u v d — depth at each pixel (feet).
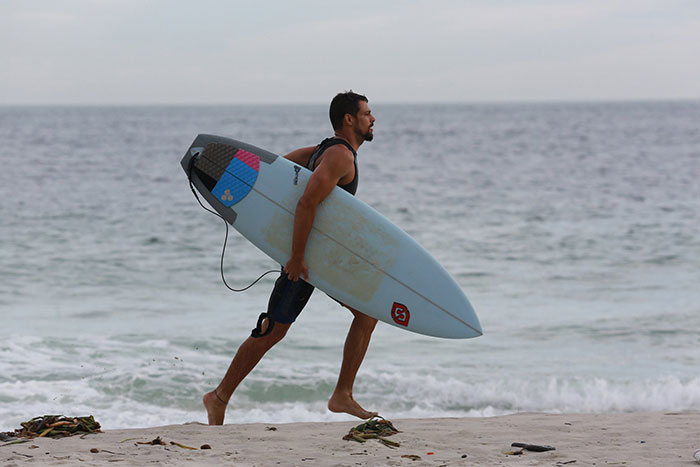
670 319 114.93
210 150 51.78
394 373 88.12
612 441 45.80
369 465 37.88
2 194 285.23
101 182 336.90
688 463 38.60
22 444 42.19
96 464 36.65
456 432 49.11
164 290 136.26
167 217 229.04
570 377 87.20
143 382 81.61
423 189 317.83
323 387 82.69
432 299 49.55
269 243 50.29
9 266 155.02
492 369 90.43
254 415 74.13
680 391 81.61
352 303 49.57
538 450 42.75
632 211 247.09
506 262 163.22
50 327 107.55
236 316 116.78
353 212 49.55
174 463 37.37
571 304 125.90
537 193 302.66
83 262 160.56
